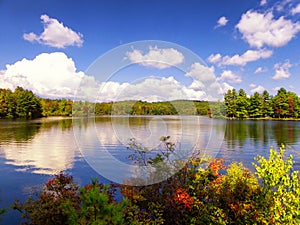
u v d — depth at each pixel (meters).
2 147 13.99
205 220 3.66
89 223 2.41
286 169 3.60
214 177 4.17
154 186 4.01
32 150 13.00
